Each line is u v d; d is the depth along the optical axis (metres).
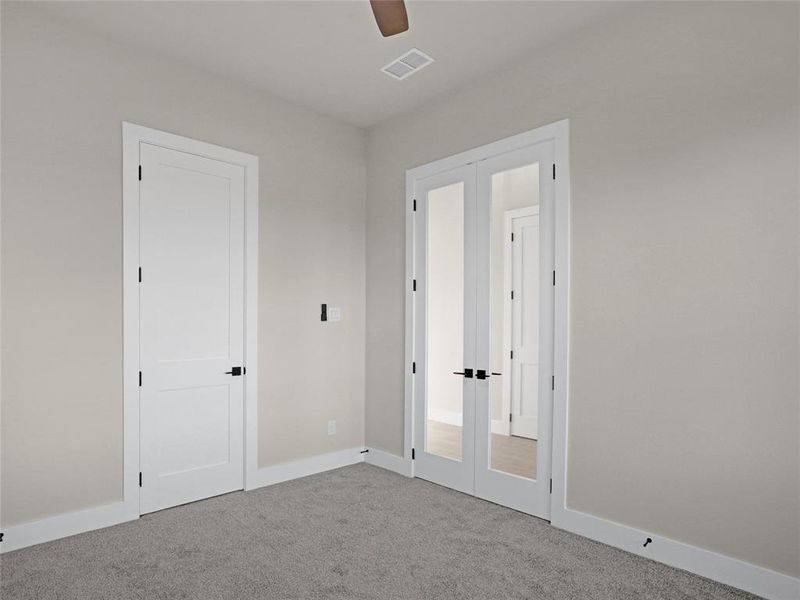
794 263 2.10
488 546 2.61
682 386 2.40
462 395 3.47
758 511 2.17
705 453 2.33
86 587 2.19
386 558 2.47
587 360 2.76
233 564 2.40
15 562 2.40
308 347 3.86
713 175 2.32
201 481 3.26
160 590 2.17
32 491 2.60
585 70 2.80
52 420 2.67
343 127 4.14
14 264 2.56
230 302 3.42
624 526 2.58
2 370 2.52
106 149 2.88
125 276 2.92
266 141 3.63
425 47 3.01
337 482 3.65
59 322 2.70
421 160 3.81
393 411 3.99
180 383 3.17
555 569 2.37
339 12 2.67
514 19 2.71
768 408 2.16
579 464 2.78
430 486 3.56
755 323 2.20
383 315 4.11
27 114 2.61
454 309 3.56
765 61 2.19
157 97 3.09
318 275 3.94
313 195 3.92
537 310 3.11
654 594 2.16
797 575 2.07
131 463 2.92
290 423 3.74
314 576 2.30
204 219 3.30
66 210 2.73
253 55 3.12
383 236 4.13
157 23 2.76
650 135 2.54
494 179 3.33
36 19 2.64
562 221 2.88
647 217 2.54
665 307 2.47
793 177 2.11
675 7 2.46
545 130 2.98
